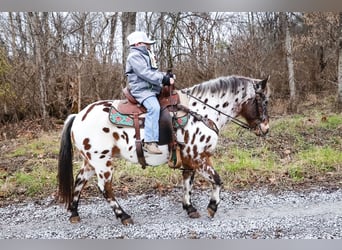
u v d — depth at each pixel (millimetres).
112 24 11320
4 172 6223
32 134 9352
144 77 3750
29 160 6879
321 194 4898
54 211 4656
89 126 3973
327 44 12055
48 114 10711
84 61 10711
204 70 10734
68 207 4293
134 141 3908
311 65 12961
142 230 3996
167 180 5555
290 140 7566
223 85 4180
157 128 3789
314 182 5391
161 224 4137
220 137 7906
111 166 4098
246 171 5750
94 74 10836
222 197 4922
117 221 4273
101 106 4066
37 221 4359
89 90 10961
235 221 4145
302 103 11422
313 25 11289
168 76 3840
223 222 4133
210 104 4145
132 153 3980
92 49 10781
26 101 10711
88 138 3973
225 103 4211
